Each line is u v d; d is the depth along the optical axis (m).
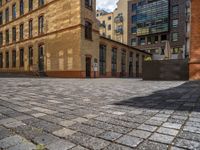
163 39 50.81
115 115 3.36
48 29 23.75
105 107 4.09
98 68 22.89
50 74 23.28
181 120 2.97
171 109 3.78
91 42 21.75
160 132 2.44
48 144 2.12
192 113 3.42
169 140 2.17
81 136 2.35
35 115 3.40
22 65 28.62
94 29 22.34
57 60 22.45
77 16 20.27
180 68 13.82
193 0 11.59
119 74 29.39
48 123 2.91
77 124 2.84
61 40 22.00
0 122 2.96
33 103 4.60
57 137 2.32
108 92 6.79
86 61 21.44
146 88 8.11
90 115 3.38
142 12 53.47
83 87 8.84
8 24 32.06
